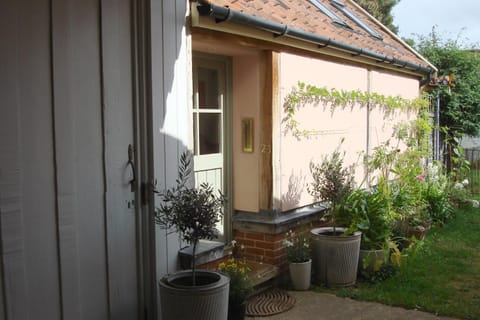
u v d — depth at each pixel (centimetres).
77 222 339
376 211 597
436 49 1366
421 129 953
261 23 485
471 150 1306
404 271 587
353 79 737
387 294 519
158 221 361
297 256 540
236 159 577
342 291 530
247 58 561
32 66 310
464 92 1290
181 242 422
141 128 387
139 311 389
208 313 345
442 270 600
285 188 579
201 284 372
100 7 353
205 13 426
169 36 407
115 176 367
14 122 301
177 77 417
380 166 786
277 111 558
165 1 402
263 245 555
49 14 319
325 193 570
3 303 297
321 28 646
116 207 369
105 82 358
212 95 555
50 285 323
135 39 381
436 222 823
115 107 366
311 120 630
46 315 321
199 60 533
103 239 359
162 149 400
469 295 519
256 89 557
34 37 311
